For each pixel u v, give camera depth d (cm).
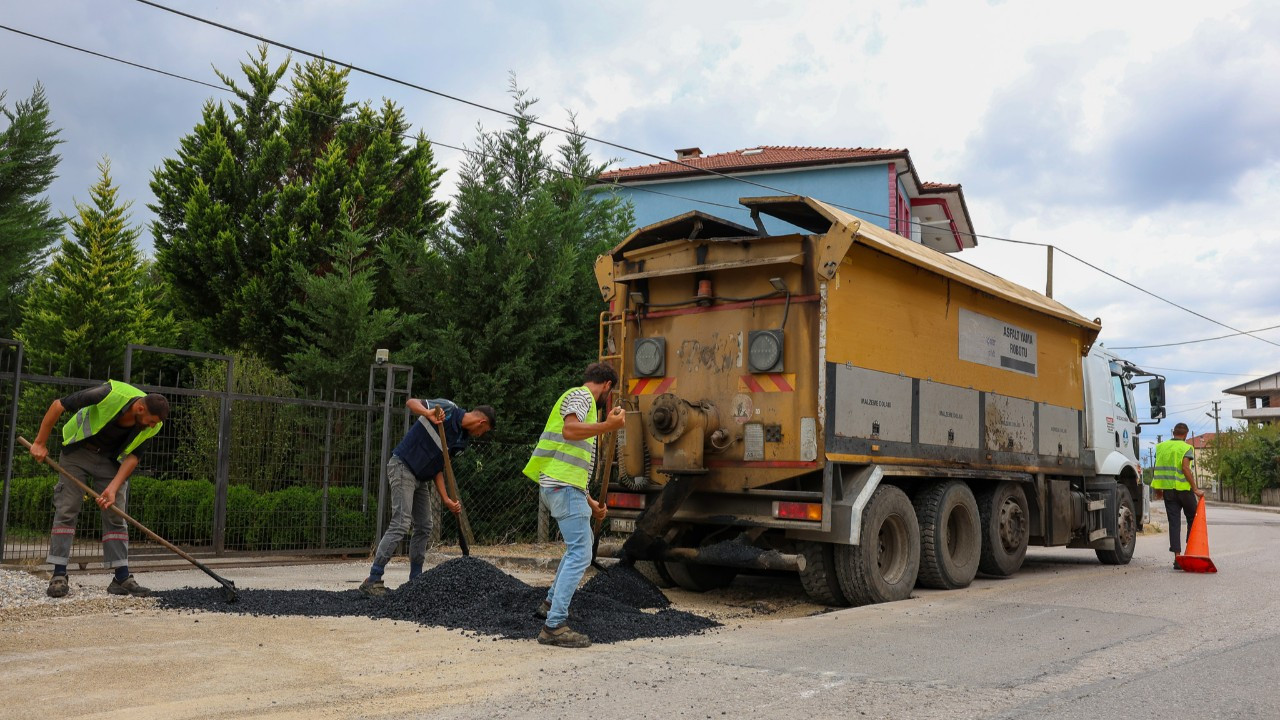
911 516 847
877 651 560
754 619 734
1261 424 5084
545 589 686
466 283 1216
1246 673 511
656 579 940
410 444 732
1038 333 1127
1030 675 500
